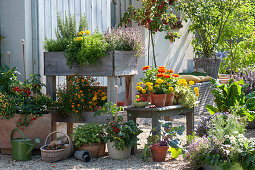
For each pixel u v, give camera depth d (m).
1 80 4.63
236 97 6.04
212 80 6.31
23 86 4.70
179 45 9.67
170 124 4.41
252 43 11.34
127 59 4.94
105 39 4.88
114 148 4.37
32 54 5.20
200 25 9.88
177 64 9.59
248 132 6.22
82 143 4.42
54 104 4.79
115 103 4.70
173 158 4.45
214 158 3.77
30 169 3.91
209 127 4.72
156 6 7.01
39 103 4.63
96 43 4.64
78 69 4.83
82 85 4.81
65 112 4.78
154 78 4.82
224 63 11.98
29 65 5.13
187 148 4.50
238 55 11.18
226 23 10.26
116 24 7.36
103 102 4.84
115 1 7.31
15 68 4.69
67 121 4.80
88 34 4.90
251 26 10.60
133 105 4.73
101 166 4.07
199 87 8.06
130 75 5.25
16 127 4.48
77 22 5.96
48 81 5.08
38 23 5.22
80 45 4.79
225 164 3.70
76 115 4.72
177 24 9.12
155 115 4.55
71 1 5.85
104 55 4.66
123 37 4.99
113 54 4.65
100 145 4.49
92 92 4.81
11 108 4.42
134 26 7.60
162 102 4.62
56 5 5.56
